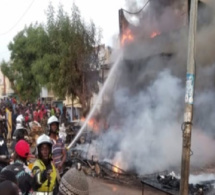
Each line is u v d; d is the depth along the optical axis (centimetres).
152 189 698
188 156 498
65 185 191
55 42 1814
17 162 387
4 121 1341
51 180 396
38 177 389
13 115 1477
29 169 400
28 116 1745
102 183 758
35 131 1026
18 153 389
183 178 496
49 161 410
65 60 1647
